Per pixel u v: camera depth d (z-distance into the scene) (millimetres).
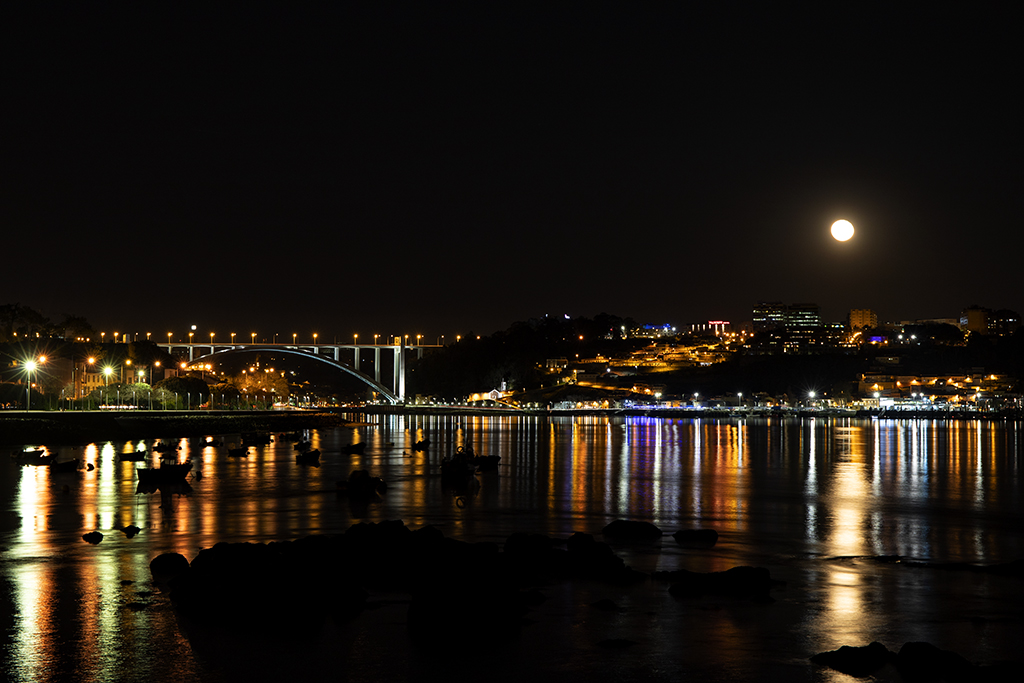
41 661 23047
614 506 54406
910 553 38094
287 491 60750
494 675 22344
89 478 69188
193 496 57438
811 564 35312
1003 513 52281
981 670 22094
